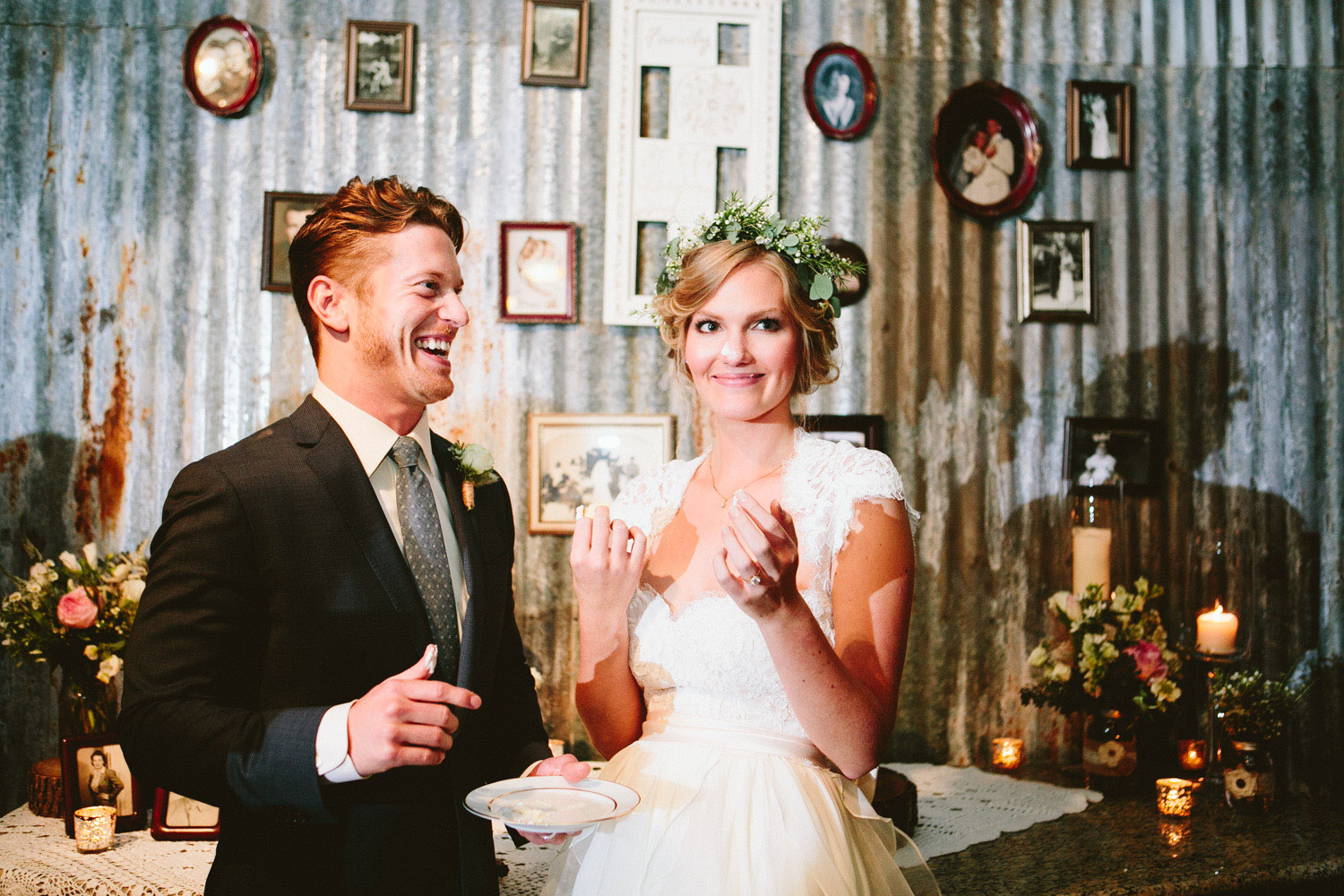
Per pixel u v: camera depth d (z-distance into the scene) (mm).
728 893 1188
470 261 2516
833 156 2621
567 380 2537
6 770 2361
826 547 1372
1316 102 2758
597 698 1428
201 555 1196
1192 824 2172
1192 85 2738
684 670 1374
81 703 2117
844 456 1424
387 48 2488
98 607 2082
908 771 2529
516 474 2516
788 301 1441
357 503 1288
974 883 1848
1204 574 2684
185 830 1972
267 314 2459
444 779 1302
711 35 2574
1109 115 2701
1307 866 1936
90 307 2418
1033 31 2701
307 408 1354
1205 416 2713
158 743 1106
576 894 1315
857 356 2615
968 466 2645
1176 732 2621
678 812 1264
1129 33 2729
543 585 2514
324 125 2486
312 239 1350
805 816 1248
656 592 1440
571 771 1286
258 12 2477
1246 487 2713
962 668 2617
